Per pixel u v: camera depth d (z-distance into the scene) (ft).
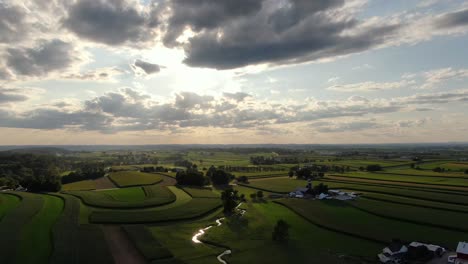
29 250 219.82
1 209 331.16
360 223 293.23
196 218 322.14
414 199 389.39
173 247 236.02
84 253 212.23
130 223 295.28
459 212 325.21
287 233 253.44
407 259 210.18
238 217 326.65
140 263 205.16
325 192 434.71
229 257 217.77
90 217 308.60
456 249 220.02
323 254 221.66
